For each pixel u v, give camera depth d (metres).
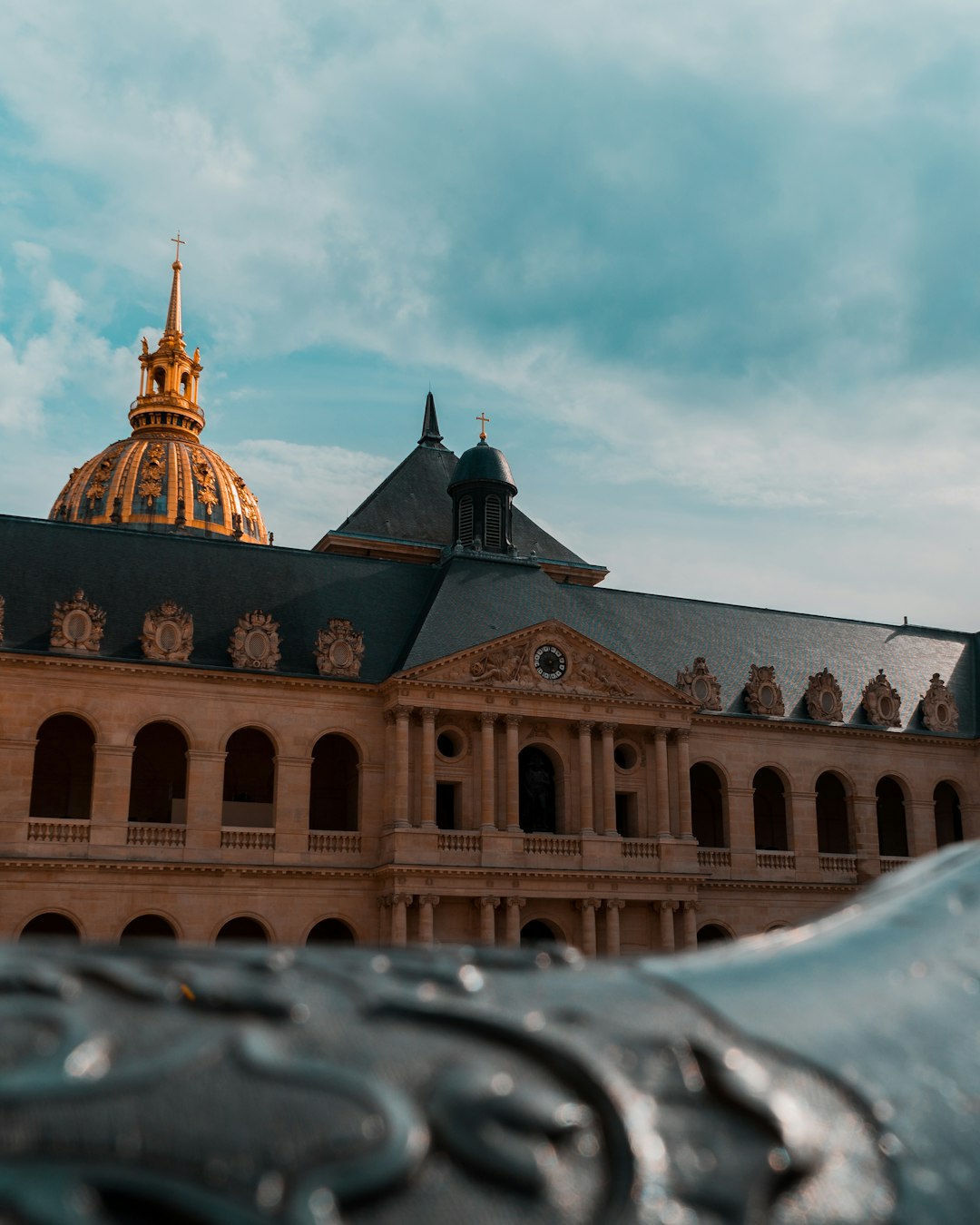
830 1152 3.22
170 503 191.00
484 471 97.56
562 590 91.94
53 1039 3.11
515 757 80.06
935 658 103.88
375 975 3.83
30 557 79.25
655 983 3.91
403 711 78.44
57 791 78.06
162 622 76.81
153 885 73.00
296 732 78.31
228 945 4.20
